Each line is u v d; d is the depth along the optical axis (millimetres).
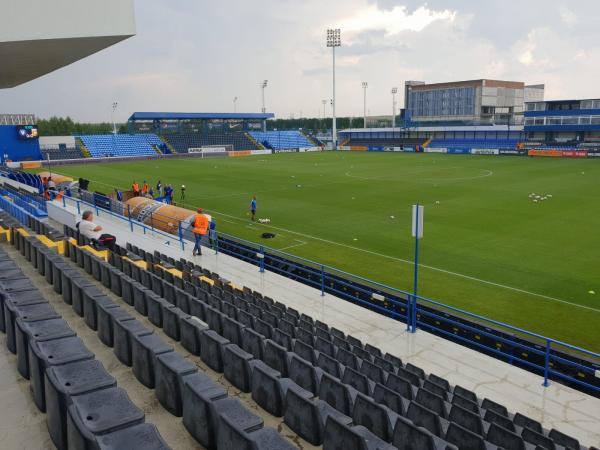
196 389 4965
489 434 6762
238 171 63969
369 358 10070
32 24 11102
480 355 11195
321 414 5414
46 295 9469
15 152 77812
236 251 23703
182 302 9898
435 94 143500
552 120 89000
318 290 15297
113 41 12414
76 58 14172
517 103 143125
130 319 7305
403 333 12305
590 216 32344
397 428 5453
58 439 4227
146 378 5910
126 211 25359
